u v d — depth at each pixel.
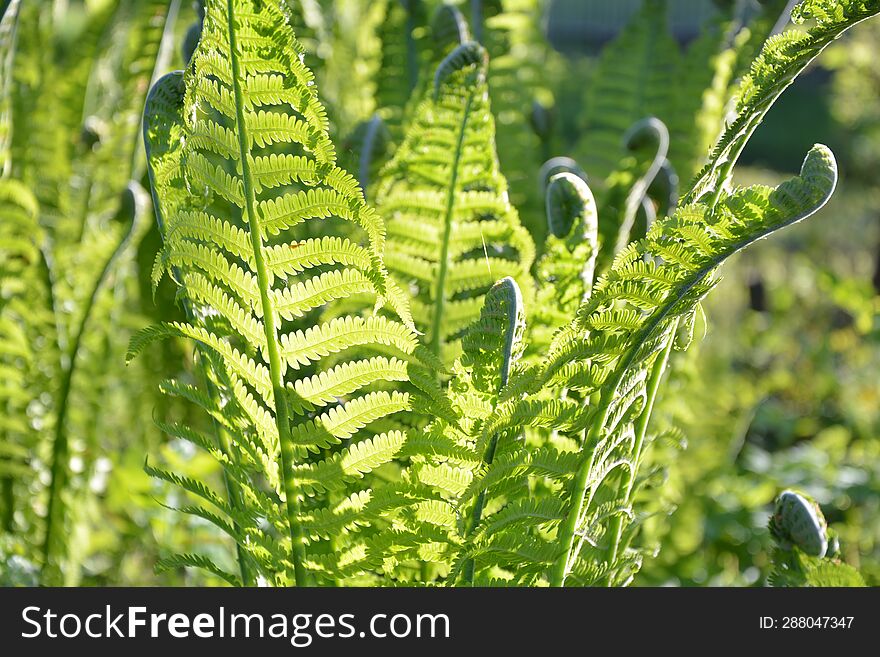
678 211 0.60
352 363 0.64
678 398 1.03
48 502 1.00
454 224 0.76
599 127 1.24
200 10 0.79
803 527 0.72
